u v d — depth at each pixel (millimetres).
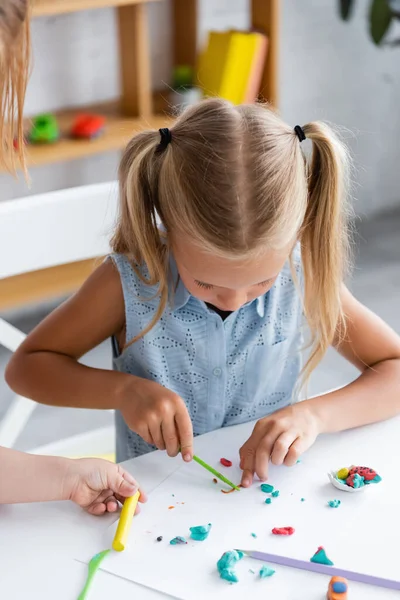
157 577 745
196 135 886
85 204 1225
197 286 919
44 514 835
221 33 2363
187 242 877
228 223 847
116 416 1195
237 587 731
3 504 850
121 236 1060
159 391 974
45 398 1042
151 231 970
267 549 777
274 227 858
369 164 3127
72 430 2066
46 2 1995
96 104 2516
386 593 723
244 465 905
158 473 899
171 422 942
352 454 932
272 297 1099
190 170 873
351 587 729
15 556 778
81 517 832
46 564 768
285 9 2725
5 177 2451
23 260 1193
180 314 1075
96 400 1011
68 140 2217
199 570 753
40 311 2602
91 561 766
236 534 800
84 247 1237
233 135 871
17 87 843
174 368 1112
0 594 732
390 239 3006
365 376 1067
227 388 1134
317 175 980
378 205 3211
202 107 917
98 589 733
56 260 1220
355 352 1120
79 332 1084
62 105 2477
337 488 868
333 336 1082
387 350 1106
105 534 807
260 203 860
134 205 946
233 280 876
